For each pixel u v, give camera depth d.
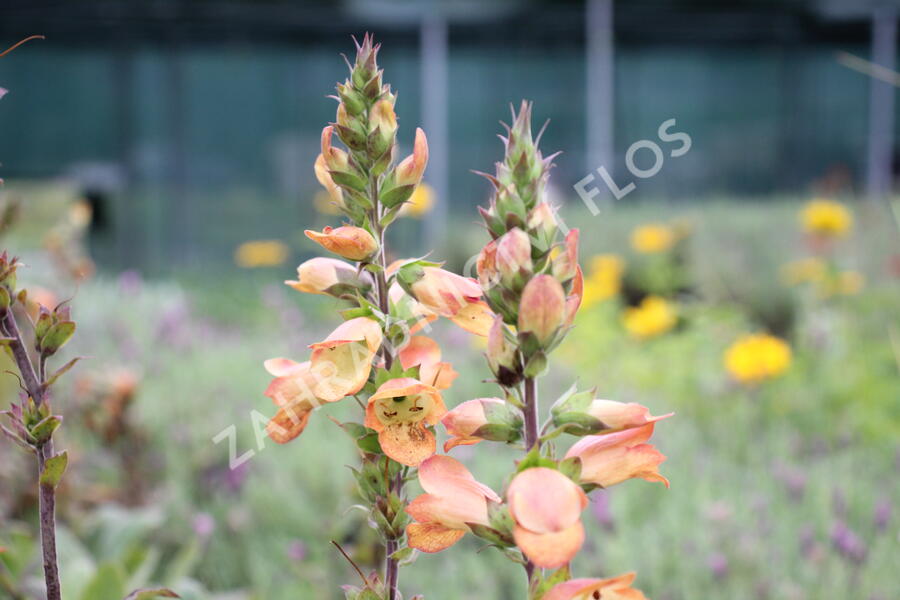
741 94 15.16
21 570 2.08
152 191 13.86
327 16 13.99
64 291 3.94
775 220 8.70
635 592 0.89
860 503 3.17
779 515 3.18
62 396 3.46
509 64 14.72
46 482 1.15
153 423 4.05
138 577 2.16
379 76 1.04
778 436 4.00
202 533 2.86
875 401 4.22
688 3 14.48
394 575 1.09
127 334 5.48
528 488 0.83
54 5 13.24
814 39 15.25
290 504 3.34
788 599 2.57
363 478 1.09
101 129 13.77
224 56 14.07
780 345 4.30
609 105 14.46
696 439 3.94
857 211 7.95
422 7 14.02
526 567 0.93
